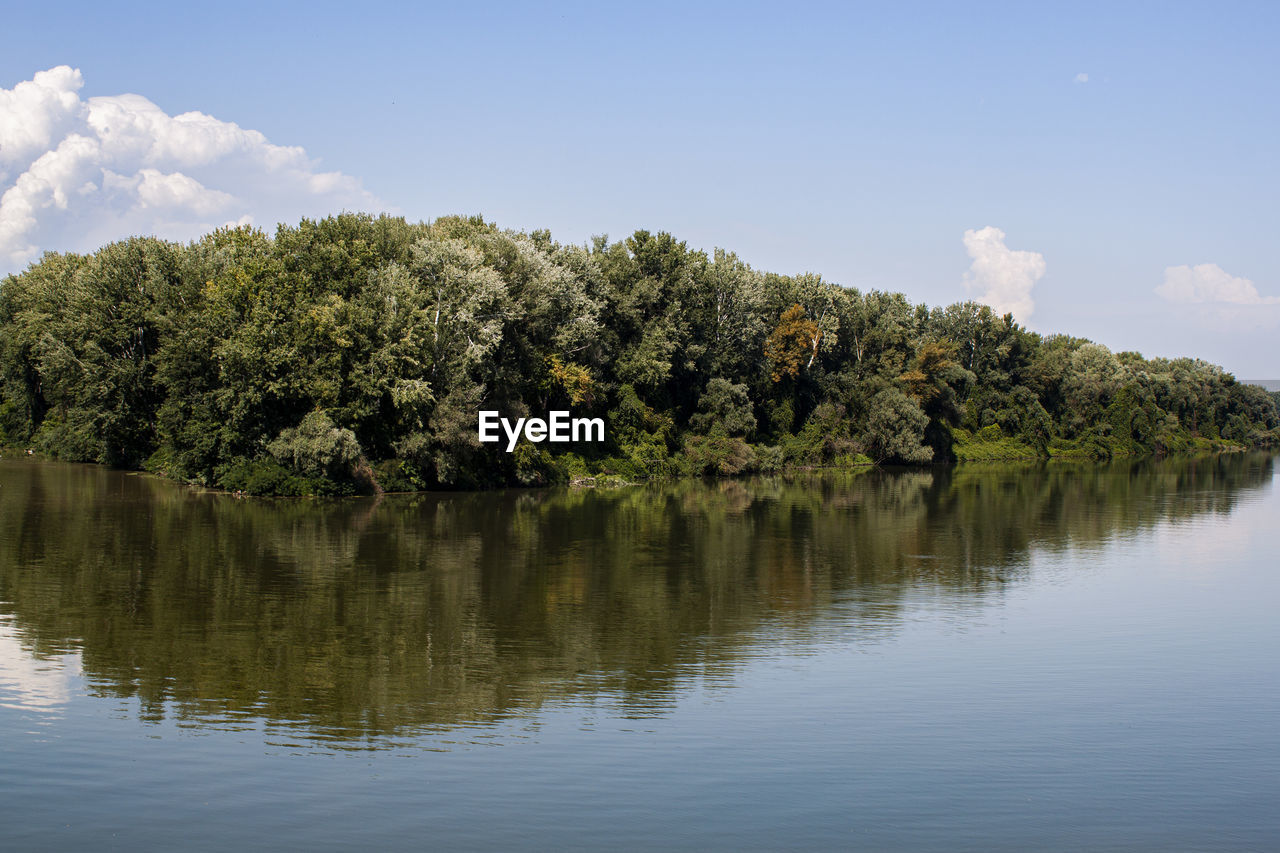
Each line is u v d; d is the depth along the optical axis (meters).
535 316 76.56
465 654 27.75
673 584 38.59
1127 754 21.02
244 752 19.88
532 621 31.91
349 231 70.31
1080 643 30.48
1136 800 18.70
